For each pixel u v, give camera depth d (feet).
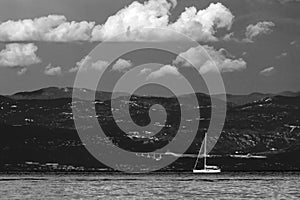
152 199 580.71
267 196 620.08
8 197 604.08
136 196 615.98
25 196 617.21
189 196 615.57
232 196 616.80
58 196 617.21
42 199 583.17
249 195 631.56
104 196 617.62
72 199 581.94
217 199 581.53
